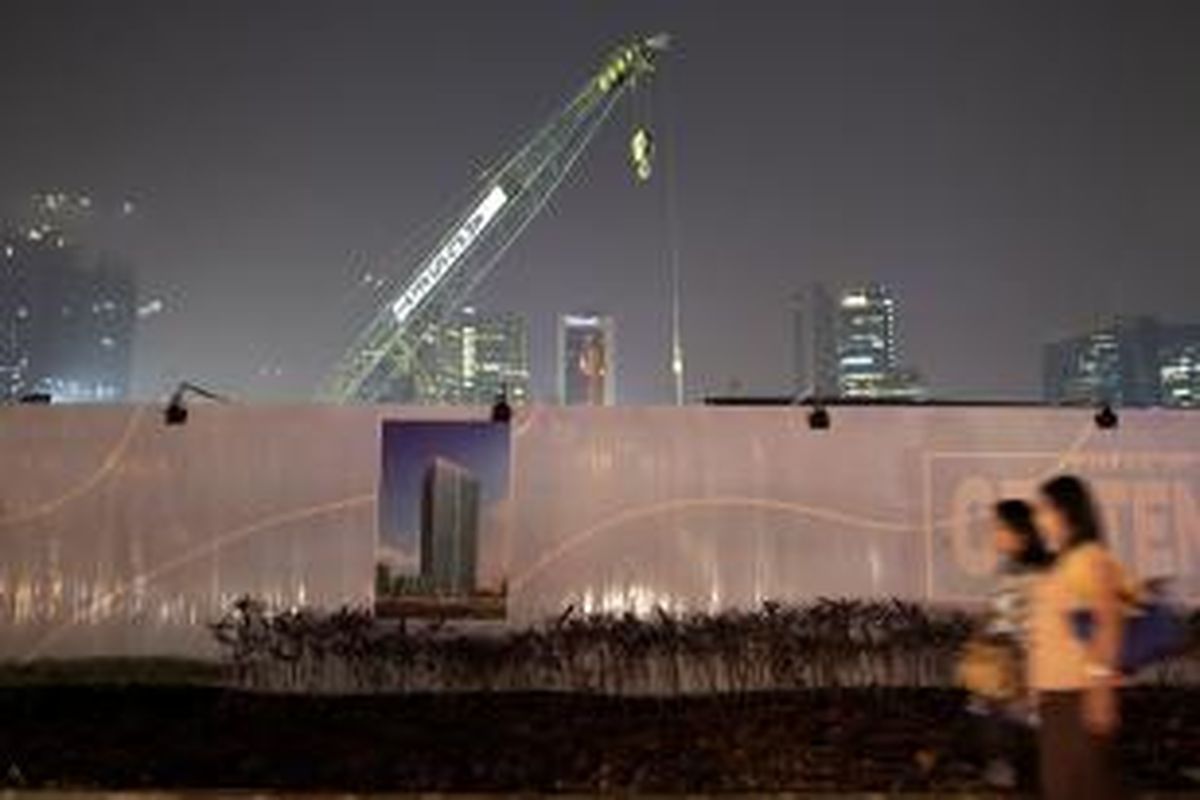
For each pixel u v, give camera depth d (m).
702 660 13.41
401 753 10.88
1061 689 7.08
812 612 13.48
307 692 13.38
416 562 13.74
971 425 13.95
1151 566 13.72
